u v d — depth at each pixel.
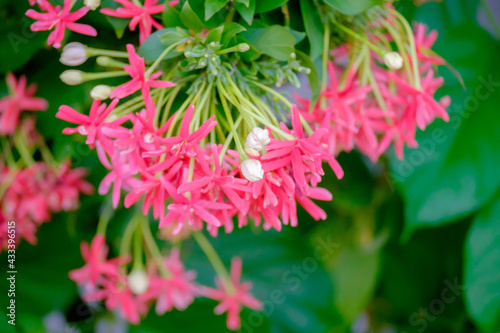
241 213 0.59
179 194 0.57
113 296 0.71
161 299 0.72
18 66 0.65
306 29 0.60
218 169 0.56
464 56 0.72
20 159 0.69
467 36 0.72
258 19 0.60
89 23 0.63
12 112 0.66
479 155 0.70
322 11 0.61
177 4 0.60
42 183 0.70
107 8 0.60
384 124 0.63
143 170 0.57
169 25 0.59
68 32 0.63
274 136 0.58
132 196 0.57
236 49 0.58
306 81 0.69
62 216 0.74
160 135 0.58
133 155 0.58
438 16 0.73
